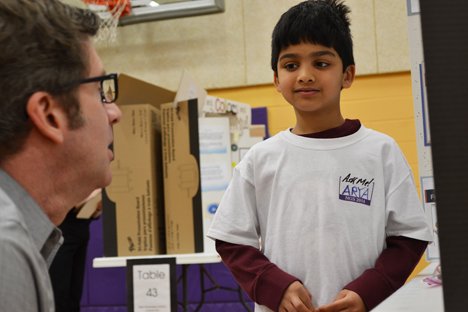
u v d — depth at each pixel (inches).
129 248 59.2
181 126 60.4
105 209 60.2
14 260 14.8
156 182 61.4
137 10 123.9
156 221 60.2
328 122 36.7
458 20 10.4
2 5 18.4
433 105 10.4
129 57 127.5
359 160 34.9
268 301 31.9
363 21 116.3
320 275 33.0
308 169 35.3
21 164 19.2
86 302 109.0
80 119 20.5
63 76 19.5
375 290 30.5
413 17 38.3
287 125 120.0
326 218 33.8
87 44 21.3
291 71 36.4
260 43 121.6
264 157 37.2
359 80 116.9
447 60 10.4
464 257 10.3
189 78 68.2
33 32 18.7
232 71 122.8
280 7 120.7
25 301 15.0
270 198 36.1
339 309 29.7
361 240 33.3
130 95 63.3
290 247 34.2
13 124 18.3
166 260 55.4
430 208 37.7
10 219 15.7
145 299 55.0
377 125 115.4
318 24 35.5
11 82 18.0
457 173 10.3
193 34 125.1
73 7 21.7
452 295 10.3
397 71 114.4
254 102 122.3
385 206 34.3
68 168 20.7
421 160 38.2
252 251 34.8
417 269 90.0
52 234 20.8
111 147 60.4
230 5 123.3
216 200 72.6
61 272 77.0
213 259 56.1
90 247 109.7
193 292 107.0
